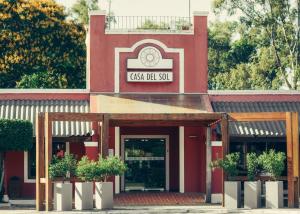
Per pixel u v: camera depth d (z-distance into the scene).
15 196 36.50
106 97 37.19
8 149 34.72
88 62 39.53
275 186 31.97
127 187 39.34
